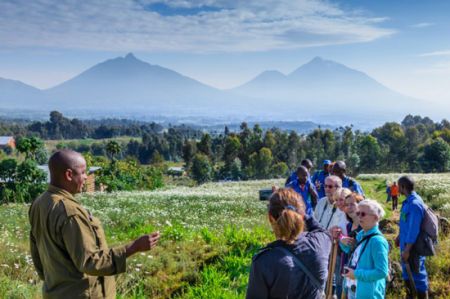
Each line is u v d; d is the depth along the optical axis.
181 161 173.00
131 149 173.75
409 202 6.43
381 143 127.12
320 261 3.28
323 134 134.38
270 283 3.16
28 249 10.21
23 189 30.03
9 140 112.00
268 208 3.38
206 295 6.95
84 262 3.39
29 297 6.60
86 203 21.62
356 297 4.83
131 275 7.84
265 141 126.62
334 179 6.67
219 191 34.47
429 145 93.31
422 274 6.48
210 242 10.30
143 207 20.75
